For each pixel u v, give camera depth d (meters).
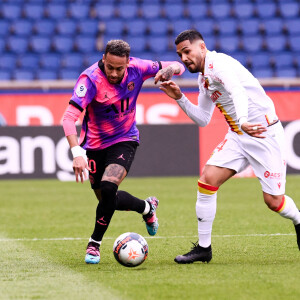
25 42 76.00
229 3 80.81
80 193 46.75
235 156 20.50
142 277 17.91
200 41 20.33
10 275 18.52
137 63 21.70
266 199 20.62
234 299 14.98
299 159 54.84
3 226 31.23
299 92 56.34
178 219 33.00
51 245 25.16
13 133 53.75
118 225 31.44
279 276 17.72
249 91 20.19
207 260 20.50
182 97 21.58
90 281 17.42
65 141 54.53
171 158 55.25
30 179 55.75
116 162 21.41
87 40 76.38
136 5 80.44
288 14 80.06
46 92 56.78
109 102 21.25
